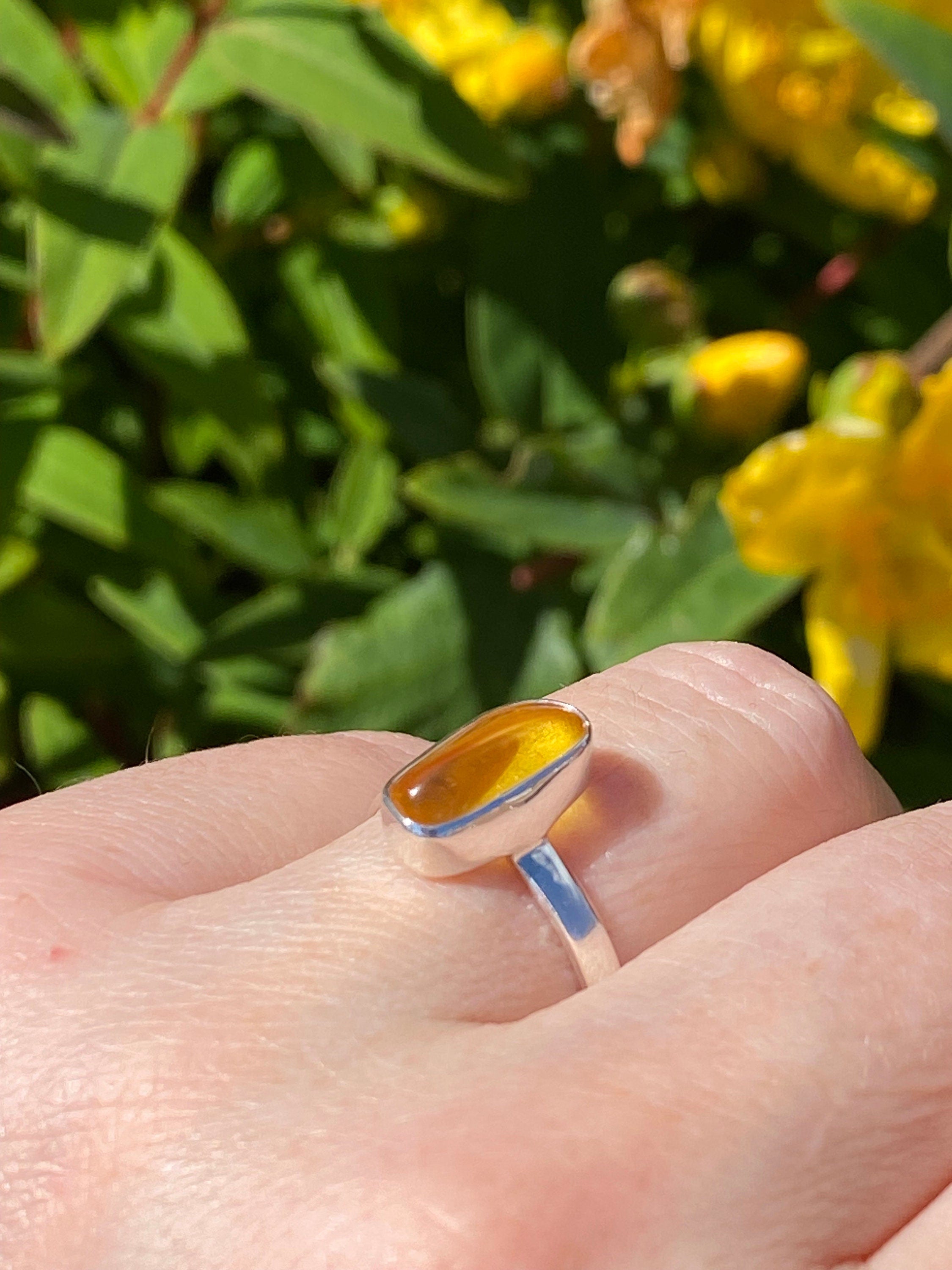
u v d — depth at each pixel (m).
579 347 0.20
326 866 0.10
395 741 0.13
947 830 0.10
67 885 0.11
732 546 0.17
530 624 0.19
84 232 0.17
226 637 0.19
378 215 0.21
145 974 0.10
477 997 0.10
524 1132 0.09
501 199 0.20
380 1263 0.08
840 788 0.11
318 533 0.21
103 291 0.17
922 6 0.17
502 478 0.18
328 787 0.12
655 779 0.11
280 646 0.20
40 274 0.17
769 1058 0.09
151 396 0.22
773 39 0.19
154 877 0.11
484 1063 0.09
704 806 0.11
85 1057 0.09
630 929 0.11
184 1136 0.09
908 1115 0.09
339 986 0.10
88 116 0.18
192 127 0.20
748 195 0.21
